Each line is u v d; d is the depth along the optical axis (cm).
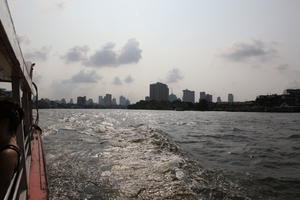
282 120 6912
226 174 1073
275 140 2331
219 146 1883
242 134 2814
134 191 811
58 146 1584
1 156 214
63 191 815
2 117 223
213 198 784
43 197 500
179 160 1195
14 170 219
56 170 1034
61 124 3644
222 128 3688
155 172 1005
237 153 1605
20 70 364
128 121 5122
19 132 423
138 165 1107
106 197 770
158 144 1628
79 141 1797
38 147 924
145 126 2984
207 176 1006
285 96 19475
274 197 843
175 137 2338
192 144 1945
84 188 841
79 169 1047
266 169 1204
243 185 942
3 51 250
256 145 1977
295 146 1955
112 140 1841
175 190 813
